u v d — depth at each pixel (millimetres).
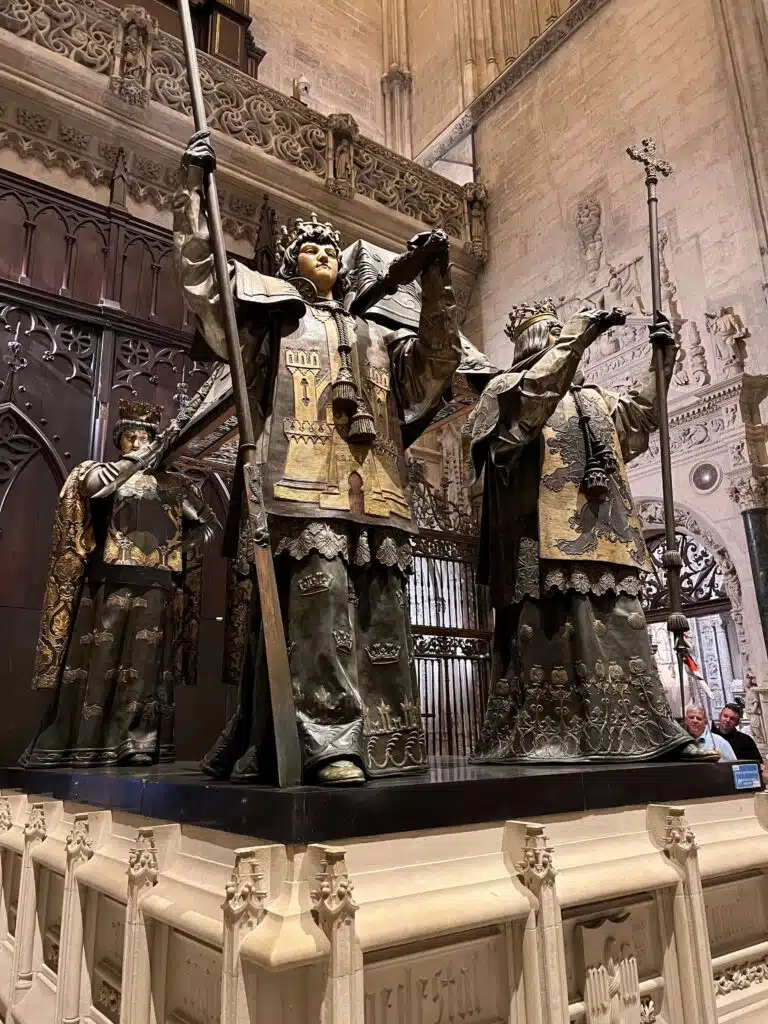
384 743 2268
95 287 6902
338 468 2379
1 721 5469
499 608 3250
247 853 1573
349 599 2334
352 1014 1437
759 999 2391
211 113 7855
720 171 7109
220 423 4008
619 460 3332
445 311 2588
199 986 1762
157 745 3943
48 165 6949
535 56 9617
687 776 2590
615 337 7609
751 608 6125
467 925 1666
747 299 6660
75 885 2344
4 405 6152
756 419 6406
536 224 9070
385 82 12078
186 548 4512
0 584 5797
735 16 7223
